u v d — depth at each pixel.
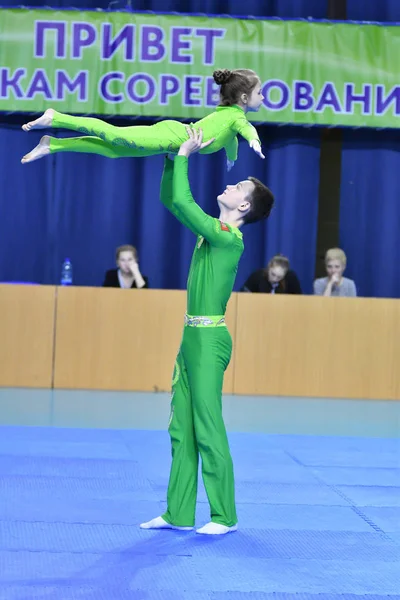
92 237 18.83
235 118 7.30
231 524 7.41
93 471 9.40
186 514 7.40
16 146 18.55
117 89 17.06
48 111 6.94
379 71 17.19
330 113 17.22
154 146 7.16
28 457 9.97
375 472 9.95
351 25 17.14
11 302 15.22
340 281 16.09
